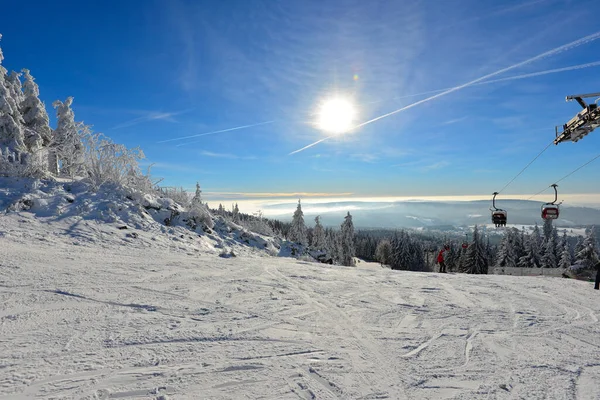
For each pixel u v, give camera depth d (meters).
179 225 17.14
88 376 4.11
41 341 4.94
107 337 5.21
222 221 20.83
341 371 4.60
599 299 9.20
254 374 4.39
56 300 6.56
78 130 19.22
